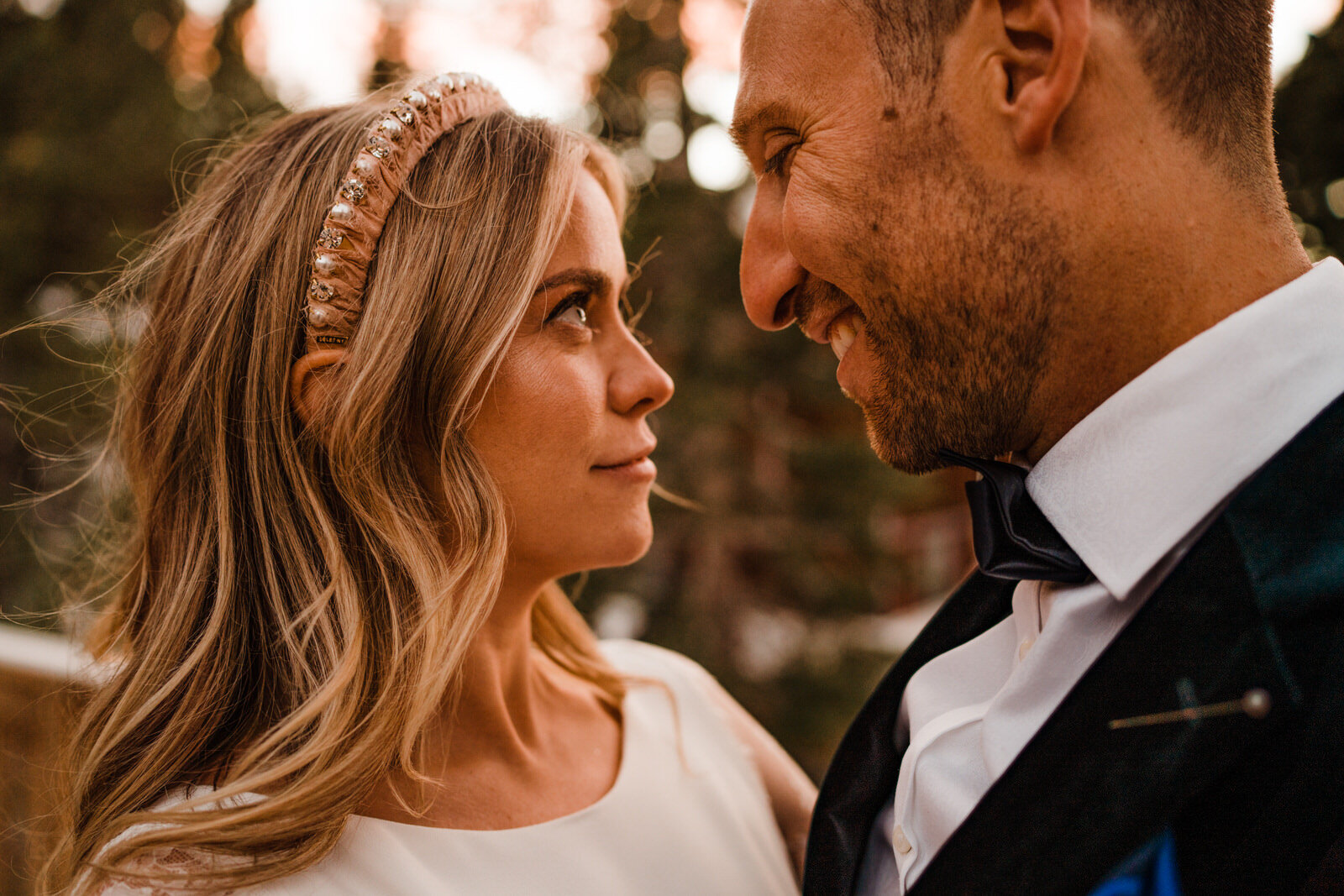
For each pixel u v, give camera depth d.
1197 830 0.77
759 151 1.15
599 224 1.28
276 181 1.26
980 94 0.94
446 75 1.33
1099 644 0.95
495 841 1.16
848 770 1.20
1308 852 0.72
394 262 1.19
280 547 1.20
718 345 5.86
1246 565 0.81
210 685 1.16
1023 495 1.00
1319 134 2.87
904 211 1.00
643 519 1.30
